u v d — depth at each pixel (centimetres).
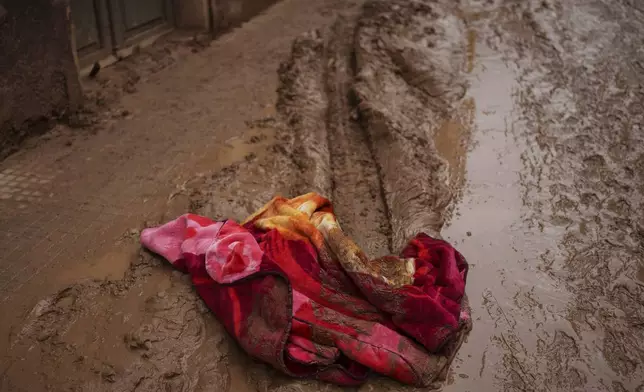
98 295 288
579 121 444
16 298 286
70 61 417
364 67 475
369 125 416
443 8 604
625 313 289
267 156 394
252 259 275
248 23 595
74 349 262
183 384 249
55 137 410
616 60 523
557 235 337
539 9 610
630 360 265
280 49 540
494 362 263
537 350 269
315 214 307
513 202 363
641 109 458
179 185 366
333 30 568
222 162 388
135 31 529
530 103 464
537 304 293
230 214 341
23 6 372
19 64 381
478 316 285
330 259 281
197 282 285
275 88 477
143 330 269
